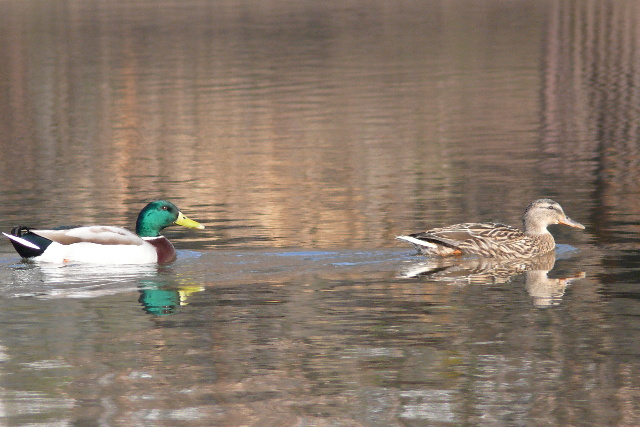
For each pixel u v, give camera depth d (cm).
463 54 4781
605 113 3067
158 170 2280
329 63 4488
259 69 4300
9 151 2594
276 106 3300
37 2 8444
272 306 1180
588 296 1212
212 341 1045
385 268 1384
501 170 2202
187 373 949
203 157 2452
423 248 1464
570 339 1038
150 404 874
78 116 3191
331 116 3075
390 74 4100
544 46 5091
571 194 1914
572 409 858
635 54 4694
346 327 1091
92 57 4812
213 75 4128
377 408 864
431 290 1253
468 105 3291
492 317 1124
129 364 974
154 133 2845
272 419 841
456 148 2514
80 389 909
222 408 863
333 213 1773
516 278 1317
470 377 933
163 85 3859
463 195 1930
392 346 1022
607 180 2055
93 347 1027
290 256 1452
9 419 841
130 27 6294
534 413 852
